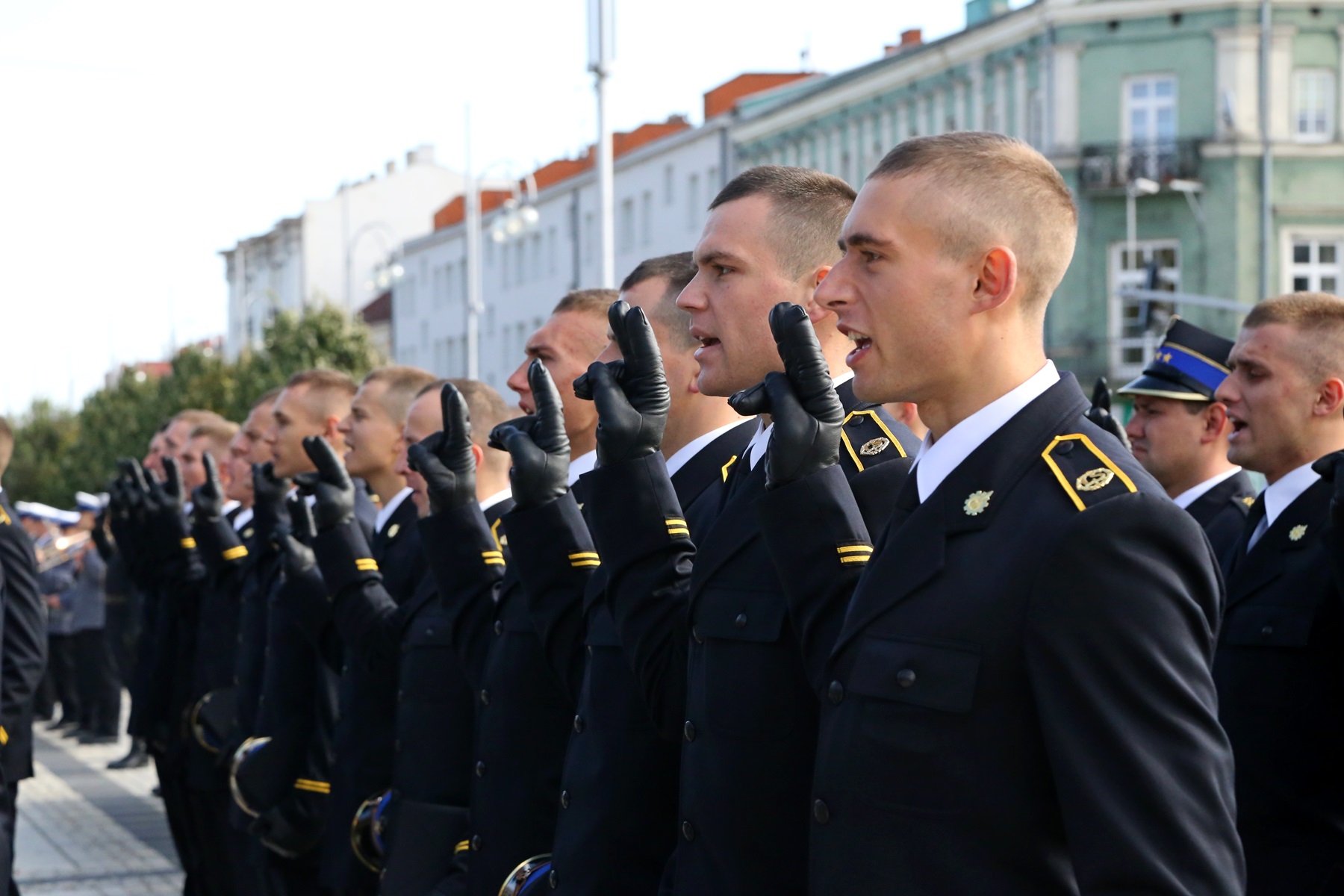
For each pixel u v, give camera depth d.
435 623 4.27
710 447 3.36
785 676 2.58
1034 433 2.19
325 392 6.29
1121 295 24.30
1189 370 4.33
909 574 2.18
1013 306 2.23
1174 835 1.95
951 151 2.25
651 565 2.91
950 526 2.17
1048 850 2.05
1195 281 32.44
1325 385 3.72
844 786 2.17
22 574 5.95
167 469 7.27
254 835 5.53
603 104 14.66
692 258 3.46
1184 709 2.00
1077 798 1.98
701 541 3.07
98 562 14.20
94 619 14.17
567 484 3.40
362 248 68.44
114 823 9.89
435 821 4.11
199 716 6.36
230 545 6.73
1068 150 32.66
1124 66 32.41
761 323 2.93
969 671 2.07
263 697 5.43
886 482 2.67
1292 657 3.57
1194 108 32.19
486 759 3.72
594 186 47.06
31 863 8.54
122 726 15.95
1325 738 3.54
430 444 3.87
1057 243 2.26
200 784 6.46
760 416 3.18
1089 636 2.00
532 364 3.41
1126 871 1.94
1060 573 2.03
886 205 2.26
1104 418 3.50
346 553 4.59
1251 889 3.55
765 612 2.61
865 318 2.28
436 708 4.20
